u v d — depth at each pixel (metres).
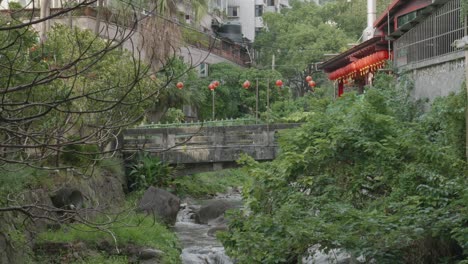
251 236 11.02
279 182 13.34
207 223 23.20
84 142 7.79
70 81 16.39
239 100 43.22
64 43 18.38
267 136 24.77
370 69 28.55
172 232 19.91
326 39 50.22
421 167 11.84
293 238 10.69
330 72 36.75
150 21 26.72
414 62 21.05
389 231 10.24
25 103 7.05
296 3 57.56
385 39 24.56
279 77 43.56
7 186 11.77
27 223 14.37
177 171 25.41
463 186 11.07
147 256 16.06
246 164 15.59
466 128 13.83
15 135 8.25
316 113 15.07
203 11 36.34
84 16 27.16
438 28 19.19
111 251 15.88
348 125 13.49
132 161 25.03
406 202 10.90
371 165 12.72
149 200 21.45
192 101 37.06
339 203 11.99
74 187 17.50
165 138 25.09
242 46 52.62
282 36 52.47
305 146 14.43
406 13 24.97
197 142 25.11
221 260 17.61
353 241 10.34
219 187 32.22
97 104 13.29
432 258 10.95
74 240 15.41
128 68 17.31
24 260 13.66
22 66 10.80
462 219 10.22
